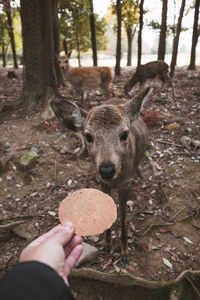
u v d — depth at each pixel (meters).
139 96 0.54
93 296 0.57
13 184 0.93
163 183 0.88
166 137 1.14
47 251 0.26
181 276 0.57
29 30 1.36
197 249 0.65
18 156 1.03
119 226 0.74
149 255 0.64
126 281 0.57
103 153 0.43
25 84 1.46
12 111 1.44
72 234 0.31
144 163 0.99
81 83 1.74
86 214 0.36
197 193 0.82
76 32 3.38
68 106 0.53
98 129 0.45
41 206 0.83
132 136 0.58
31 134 1.21
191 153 1.01
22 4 1.34
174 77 2.44
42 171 0.98
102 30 3.46
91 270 0.59
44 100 1.43
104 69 1.79
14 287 0.17
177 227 0.72
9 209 0.83
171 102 1.58
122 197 0.60
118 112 0.47
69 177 0.94
